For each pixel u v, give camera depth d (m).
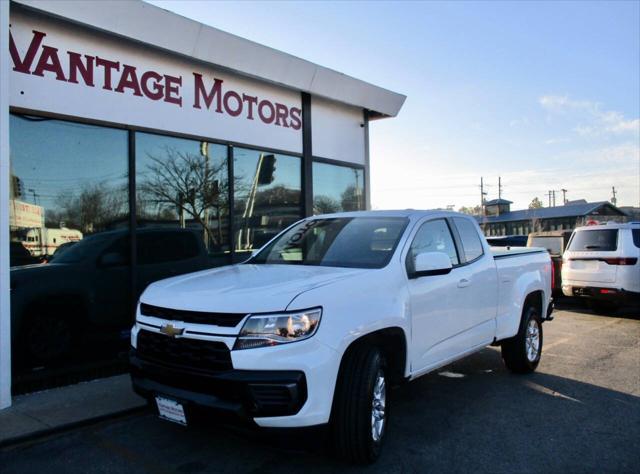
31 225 5.71
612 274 10.14
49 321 5.81
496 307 5.57
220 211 7.82
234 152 8.05
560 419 4.73
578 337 8.52
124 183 6.57
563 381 5.95
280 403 3.15
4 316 4.82
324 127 9.80
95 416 4.59
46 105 5.82
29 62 5.68
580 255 10.68
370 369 3.59
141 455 3.93
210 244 7.65
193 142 7.45
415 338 4.23
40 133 5.82
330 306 3.46
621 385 5.79
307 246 4.88
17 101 5.59
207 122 7.59
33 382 5.52
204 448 4.05
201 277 4.23
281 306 3.29
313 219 5.47
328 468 3.71
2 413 4.68
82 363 6.07
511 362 6.16
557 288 12.32
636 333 8.86
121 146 6.57
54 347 5.84
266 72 8.11
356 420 3.49
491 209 65.06
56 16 5.72
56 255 5.90
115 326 6.39
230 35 7.29
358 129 10.66
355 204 10.64
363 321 3.60
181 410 3.38
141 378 3.70
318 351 3.29
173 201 7.14
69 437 4.27
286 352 3.20
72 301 6.01
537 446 4.13
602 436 4.34
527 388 5.69
